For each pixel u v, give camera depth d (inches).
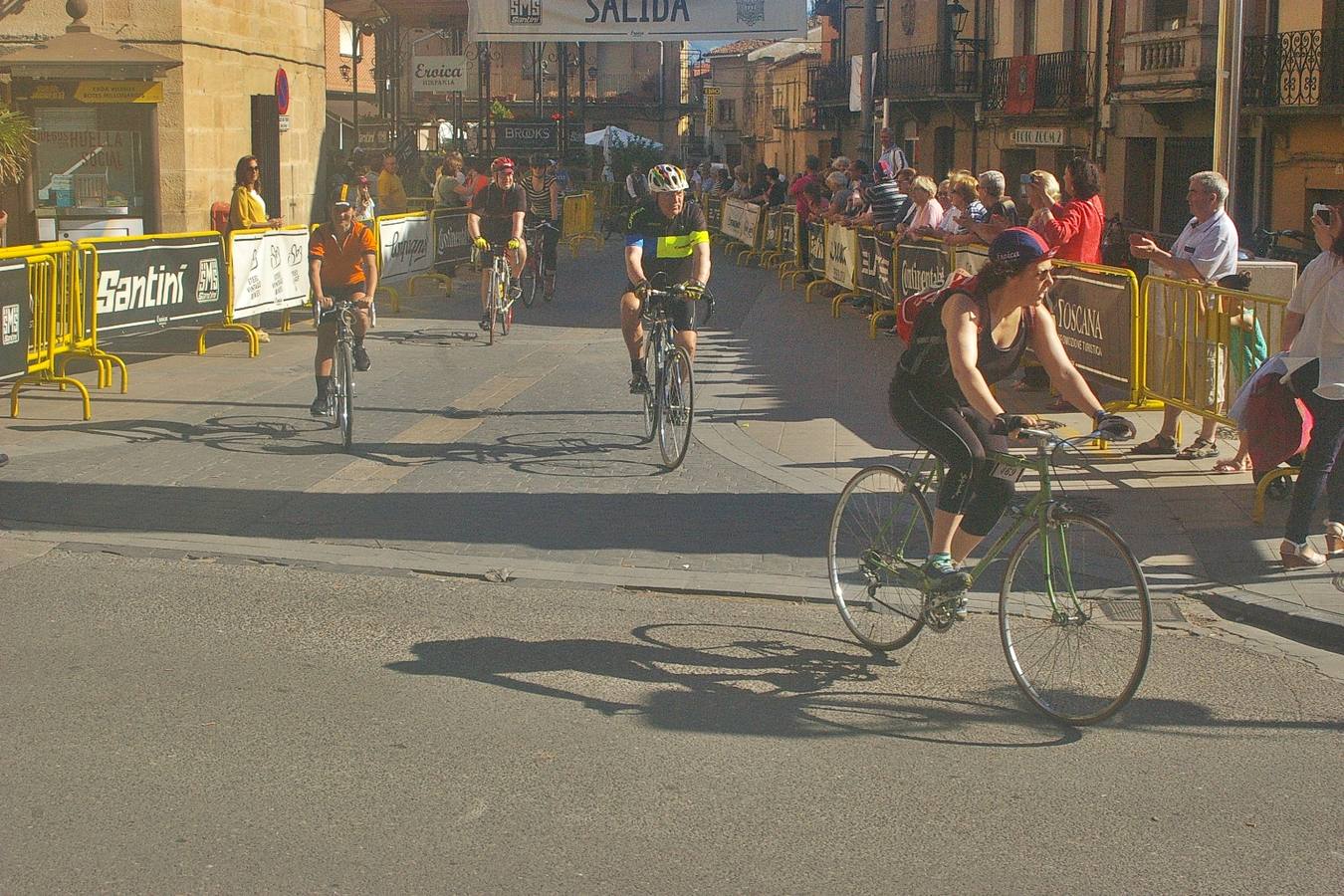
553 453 366.0
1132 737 188.5
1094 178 417.1
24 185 639.8
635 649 223.6
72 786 167.3
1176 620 238.7
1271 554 272.8
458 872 147.3
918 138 1574.8
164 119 695.7
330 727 187.5
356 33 1529.3
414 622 235.0
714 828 158.7
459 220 823.7
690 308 358.6
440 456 362.0
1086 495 317.7
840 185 756.0
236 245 534.6
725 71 3115.2
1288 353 269.7
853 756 181.0
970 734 189.5
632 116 2758.4
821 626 238.4
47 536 285.9
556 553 279.7
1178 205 1061.8
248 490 325.4
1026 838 157.2
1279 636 234.7
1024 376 451.5
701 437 386.3
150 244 479.2
